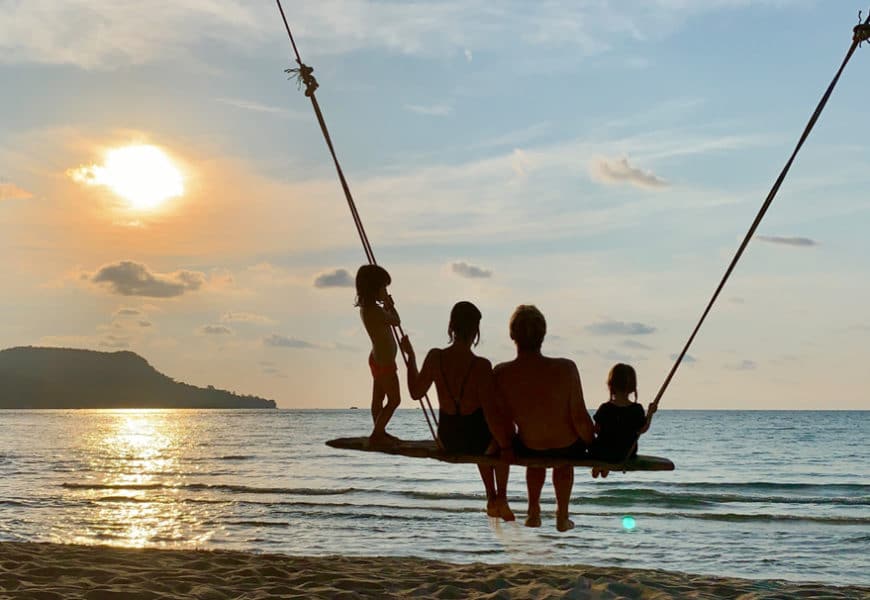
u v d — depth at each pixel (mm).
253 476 34156
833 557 15906
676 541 17453
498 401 6551
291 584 8828
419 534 18188
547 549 16484
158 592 7715
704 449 51250
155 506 23359
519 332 6645
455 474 34531
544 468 6938
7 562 9500
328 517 20859
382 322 6605
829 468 38406
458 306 6602
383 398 6633
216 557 11016
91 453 50375
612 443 6504
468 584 9062
